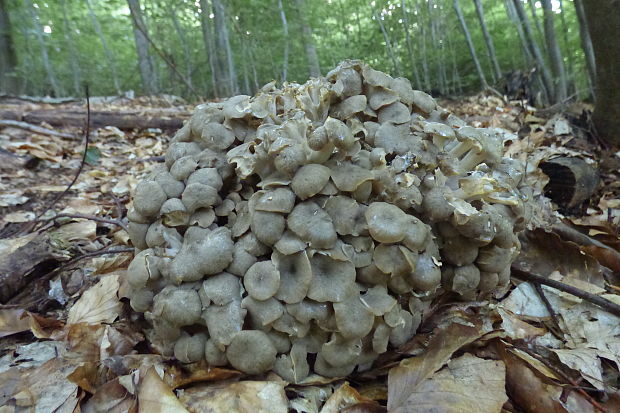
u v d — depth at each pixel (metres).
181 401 0.34
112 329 0.40
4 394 0.34
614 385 0.38
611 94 0.98
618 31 0.90
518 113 1.33
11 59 2.26
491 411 0.32
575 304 0.45
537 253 0.53
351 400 0.34
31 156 0.92
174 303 0.35
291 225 0.35
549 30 1.65
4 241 0.51
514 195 0.40
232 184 0.43
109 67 3.00
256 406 0.33
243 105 0.43
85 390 0.35
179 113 1.42
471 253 0.39
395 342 0.38
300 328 0.35
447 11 2.46
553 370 0.38
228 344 0.34
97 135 1.22
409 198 0.37
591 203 0.80
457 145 0.43
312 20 2.11
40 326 0.42
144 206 0.39
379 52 2.63
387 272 0.35
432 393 0.33
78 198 0.76
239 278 0.37
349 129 0.36
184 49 2.49
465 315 0.42
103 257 0.55
